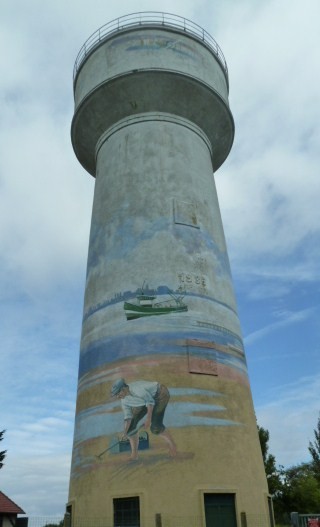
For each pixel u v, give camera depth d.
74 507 19.27
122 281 22.14
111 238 23.62
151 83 25.61
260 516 18.89
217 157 29.89
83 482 19.38
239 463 19.17
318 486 40.97
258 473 19.97
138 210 23.59
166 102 26.11
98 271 23.44
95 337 21.88
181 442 18.59
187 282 21.92
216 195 26.78
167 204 23.67
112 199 24.66
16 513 29.89
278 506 38.91
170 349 20.33
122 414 19.45
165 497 17.69
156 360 20.11
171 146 25.28
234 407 20.33
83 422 20.64
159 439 18.66
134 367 20.14
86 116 27.03
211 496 18.16
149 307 21.23
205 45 28.05
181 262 22.34
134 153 25.14
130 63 25.84
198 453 18.55
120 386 20.00
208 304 21.95
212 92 26.41
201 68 26.78
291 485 40.78
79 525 18.69
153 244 22.61
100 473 18.91
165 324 20.84
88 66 27.72
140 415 19.20
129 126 26.03
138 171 24.61
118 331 21.16
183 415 19.09
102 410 20.05
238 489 18.56
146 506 17.56
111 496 18.27
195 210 24.09
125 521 17.83
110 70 26.17
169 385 19.61
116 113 26.48
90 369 21.39
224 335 21.78
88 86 26.97
